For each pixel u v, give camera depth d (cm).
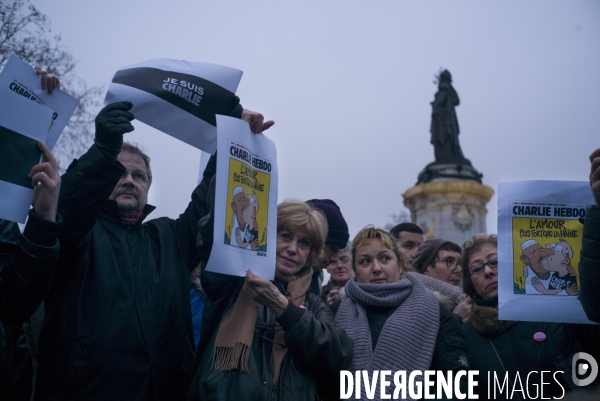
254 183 350
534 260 371
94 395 319
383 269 396
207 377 333
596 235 338
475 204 2109
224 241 329
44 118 318
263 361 342
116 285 337
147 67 359
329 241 450
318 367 342
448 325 381
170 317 348
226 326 344
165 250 364
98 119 334
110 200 358
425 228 2098
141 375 329
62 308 331
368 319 383
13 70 317
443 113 2672
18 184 310
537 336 378
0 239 354
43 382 325
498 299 368
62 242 329
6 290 309
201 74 364
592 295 337
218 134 337
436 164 2258
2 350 349
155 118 353
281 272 369
